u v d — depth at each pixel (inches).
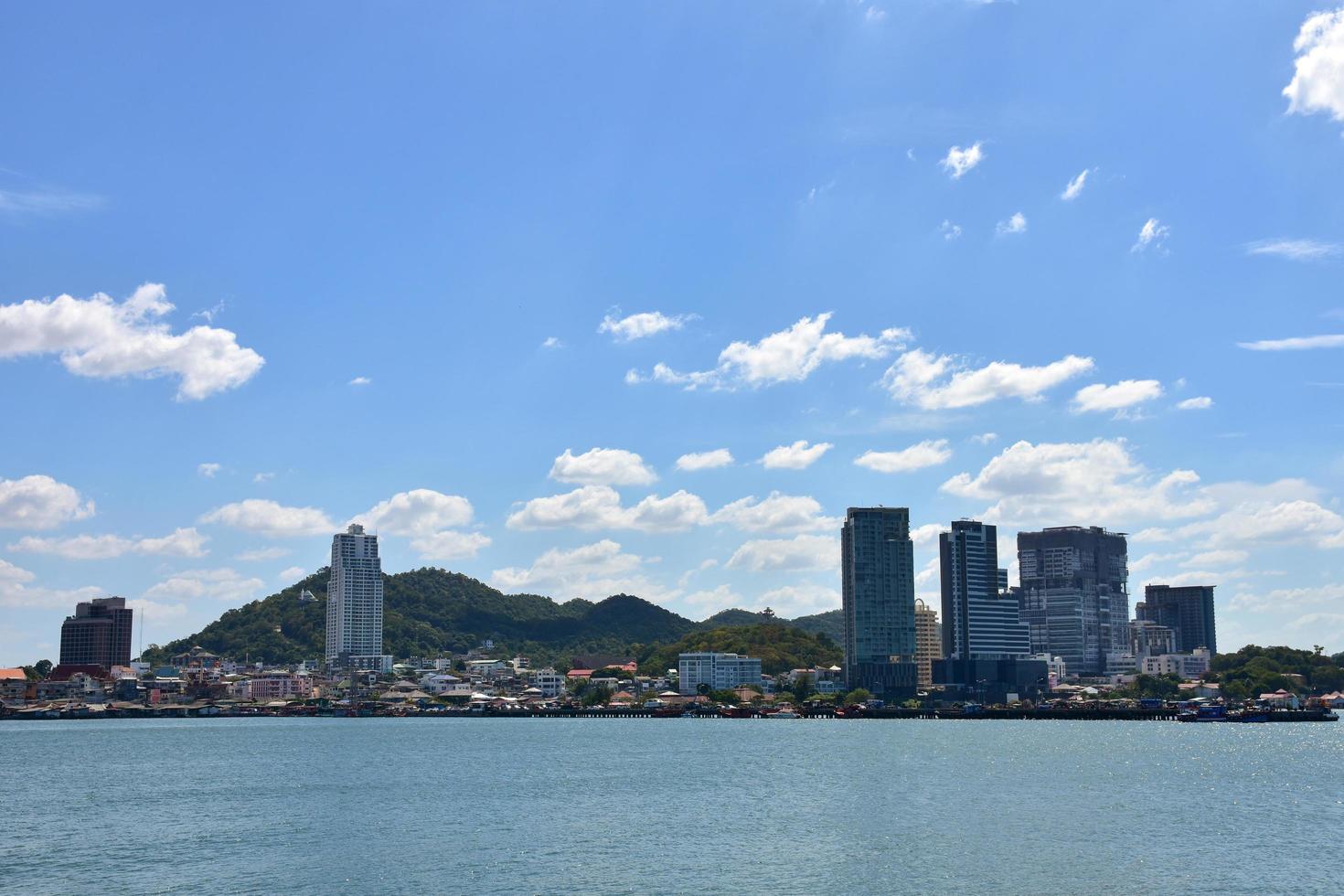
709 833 6638.8
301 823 7140.8
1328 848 6082.7
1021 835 6496.1
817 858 5831.7
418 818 7327.8
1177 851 5974.4
